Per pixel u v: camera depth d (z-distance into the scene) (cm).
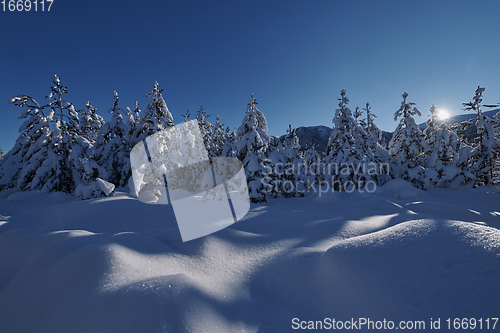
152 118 1173
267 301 190
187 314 146
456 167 1311
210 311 156
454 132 1460
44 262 233
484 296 139
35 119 1070
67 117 1117
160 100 1216
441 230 200
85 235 312
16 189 1108
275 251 291
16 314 171
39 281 202
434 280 159
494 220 572
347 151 1345
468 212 595
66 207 592
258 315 170
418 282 161
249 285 211
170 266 235
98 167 999
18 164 1198
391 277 170
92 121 1842
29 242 317
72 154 995
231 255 279
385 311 153
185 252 276
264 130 1077
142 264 221
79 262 212
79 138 1062
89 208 555
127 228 450
